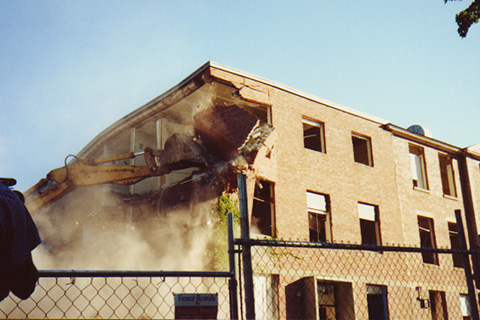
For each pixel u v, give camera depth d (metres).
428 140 23.23
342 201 18.45
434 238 21.91
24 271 1.76
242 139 14.37
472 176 24.64
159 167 13.85
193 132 16.83
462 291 21.59
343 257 17.52
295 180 17.12
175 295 2.96
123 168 13.95
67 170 13.94
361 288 17.56
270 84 17.64
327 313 16.56
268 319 14.62
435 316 20.58
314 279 15.47
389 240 19.66
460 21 9.97
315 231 17.59
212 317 3.00
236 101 16.97
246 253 3.35
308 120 18.86
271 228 16.02
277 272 15.25
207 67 15.95
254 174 14.81
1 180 1.76
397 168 21.38
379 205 19.88
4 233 1.58
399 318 18.55
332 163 18.70
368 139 20.86
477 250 4.52
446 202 23.11
